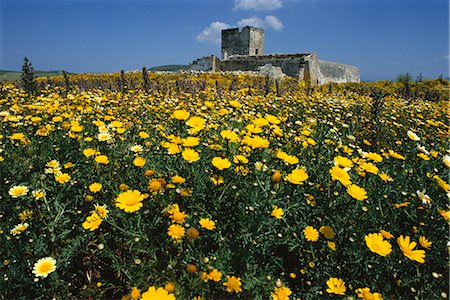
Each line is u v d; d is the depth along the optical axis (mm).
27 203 2400
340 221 2211
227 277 1784
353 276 1964
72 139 3320
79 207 2412
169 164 2689
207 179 2426
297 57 35250
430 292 1906
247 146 2727
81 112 5078
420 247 2107
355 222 2248
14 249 2115
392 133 5191
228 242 2039
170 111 5809
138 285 1768
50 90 8625
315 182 2654
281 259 2137
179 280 1743
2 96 6934
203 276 1665
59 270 2145
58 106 5203
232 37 48875
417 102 10344
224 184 2340
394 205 2418
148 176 2305
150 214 2059
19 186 2326
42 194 2258
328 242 2104
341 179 2148
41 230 2250
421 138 4844
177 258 1842
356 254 2004
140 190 2379
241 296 1806
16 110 4734
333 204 2342
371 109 6230
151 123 4902
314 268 2068
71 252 2094
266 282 1846
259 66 36875
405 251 1746
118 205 1832
